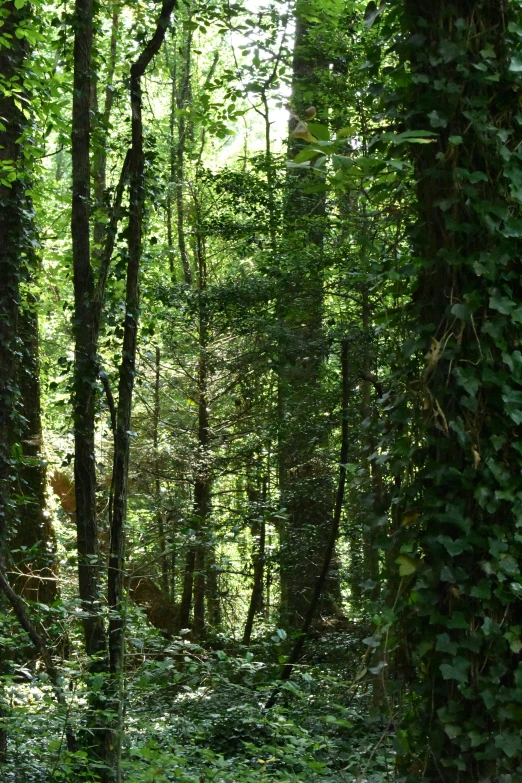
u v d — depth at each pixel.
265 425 12.16
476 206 2.72
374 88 3.01
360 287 9.87
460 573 2.65
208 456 13.73
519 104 2.82
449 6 2.81
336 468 11.09
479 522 2.66
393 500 2.82
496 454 2.70
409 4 2.90
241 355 12.77
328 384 11.12
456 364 2.73
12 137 7.34
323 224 10.80
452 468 2.66
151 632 5.05
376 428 2.97
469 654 2.63
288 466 11.63
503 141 2.77
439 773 2.66
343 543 11.66
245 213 11.66
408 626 2.75
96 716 4.54
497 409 2.72
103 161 10.91
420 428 2.76
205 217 12.56
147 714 5.29
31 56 8.24
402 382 2.88
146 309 11.13
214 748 5.59
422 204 2.88
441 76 2.80
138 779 3.90
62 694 4.70
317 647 9.42
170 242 16.41
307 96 9.91
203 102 7.65
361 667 2.90
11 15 7.40
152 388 14.89
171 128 17.83
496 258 2.72
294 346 11.11
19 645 6.00
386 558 2.83
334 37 10.18
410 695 2.75
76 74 6.68
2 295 7.07
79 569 6.11
